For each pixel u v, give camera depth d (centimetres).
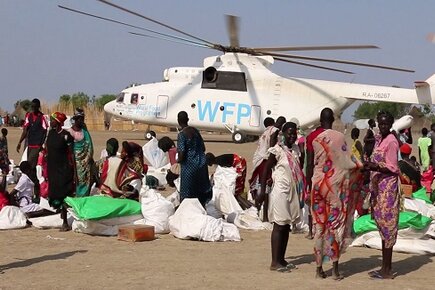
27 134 1315
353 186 673
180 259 767
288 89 2944
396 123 1800
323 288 628
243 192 1151
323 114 689
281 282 650
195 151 953
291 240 932
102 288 614
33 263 734
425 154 1683
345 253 834
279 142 737
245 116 2955
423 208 1030
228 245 872
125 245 860
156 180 1284
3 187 1056
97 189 1130
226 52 2994
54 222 992
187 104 3023
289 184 703
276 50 2559
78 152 973
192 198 948
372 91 2898
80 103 6303
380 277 683
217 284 635
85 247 842
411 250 834
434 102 2830
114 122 6203
